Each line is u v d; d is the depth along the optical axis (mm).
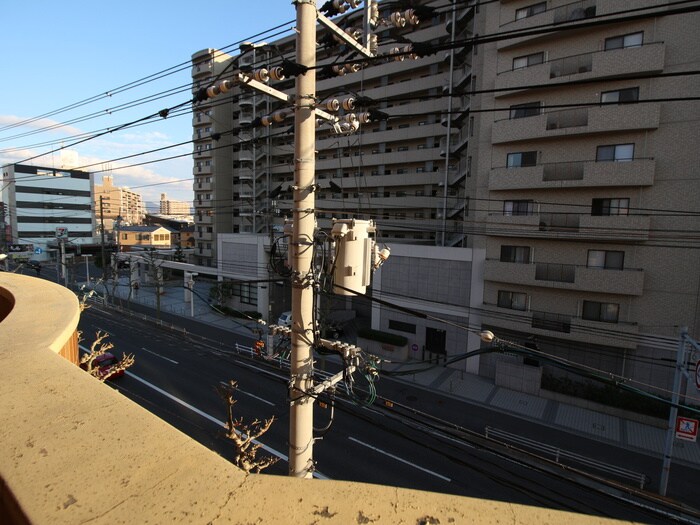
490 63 18484
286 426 13086
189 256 44812
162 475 973
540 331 16828
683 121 14570
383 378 17828
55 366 1571
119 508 854
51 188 50156
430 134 28594
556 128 16703
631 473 10906
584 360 16547
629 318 15625
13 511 879
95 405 1282
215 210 41031
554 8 16547
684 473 11359
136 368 17656
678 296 14844
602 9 15672
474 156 20422
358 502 941
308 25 4090
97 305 30078
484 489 10312
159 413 13664
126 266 45094
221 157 40719
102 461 1005
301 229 4367
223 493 929
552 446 12594
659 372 15109
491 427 13805
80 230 53281
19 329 2047
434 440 12547
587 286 15930
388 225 29234
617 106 15250
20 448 1038
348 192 33156
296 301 4473
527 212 17688
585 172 15953
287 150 36094
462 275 19172
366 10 4219
